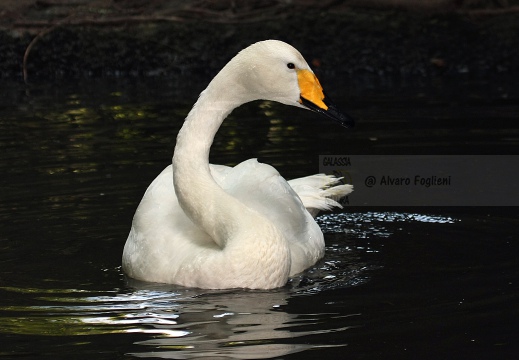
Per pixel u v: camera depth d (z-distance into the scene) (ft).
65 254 35.70
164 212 34.35
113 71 75.97
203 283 31.68
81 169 46.44
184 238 33.22
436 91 64.54
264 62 32.78
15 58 75.72
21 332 27.89
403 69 74.49
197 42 75.87
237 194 35.65
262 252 31.30
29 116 58.95
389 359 25.17
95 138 52.65
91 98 64.80
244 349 26.03
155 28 75.87
